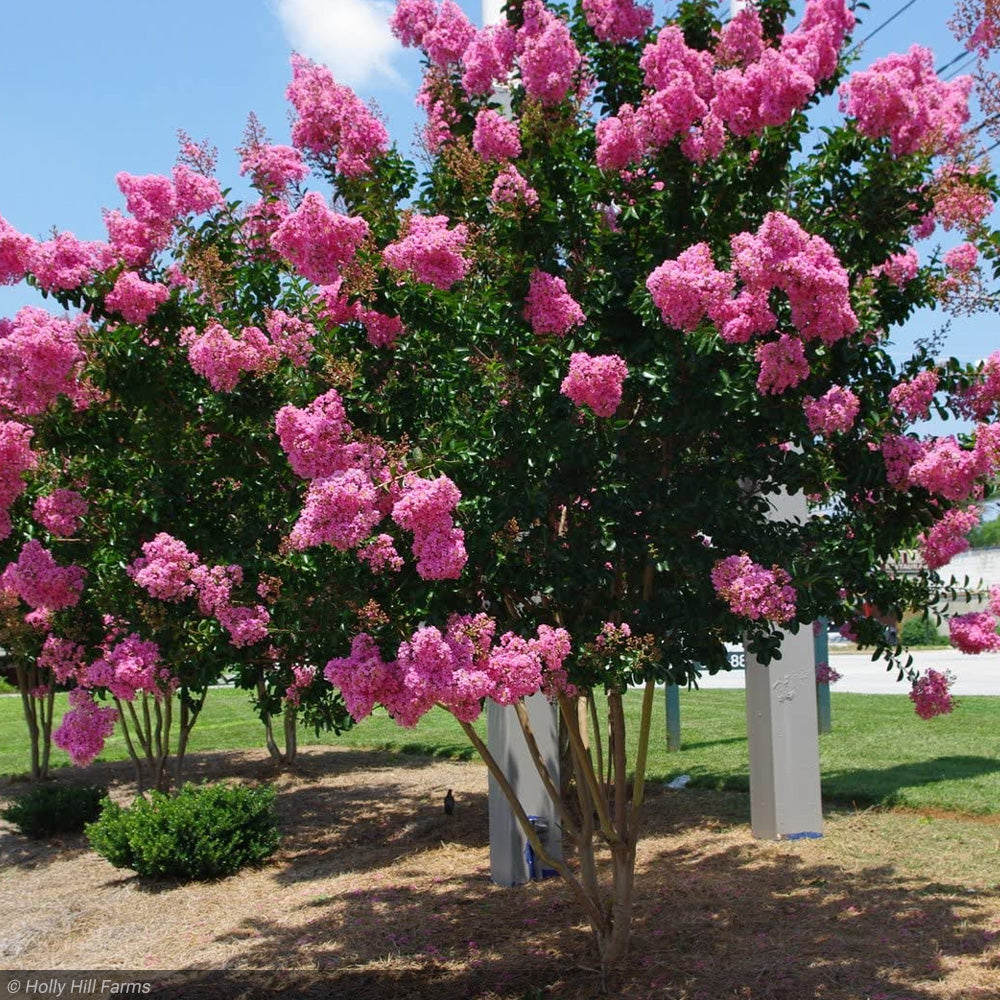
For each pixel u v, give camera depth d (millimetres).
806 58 4199
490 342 4090
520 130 4328
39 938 6289
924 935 4938
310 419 3705
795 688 7168
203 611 4137
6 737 17234
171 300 4426
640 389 4027
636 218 4148
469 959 5211
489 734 6699
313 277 3979
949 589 4344
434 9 4938
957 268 4246
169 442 4523
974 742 10453
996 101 4305
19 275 4406
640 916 5574
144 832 7371
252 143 4629
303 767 12117
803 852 6707
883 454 3982
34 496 5660
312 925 6059
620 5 4469
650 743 12047
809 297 3504
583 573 3949
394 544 3814
